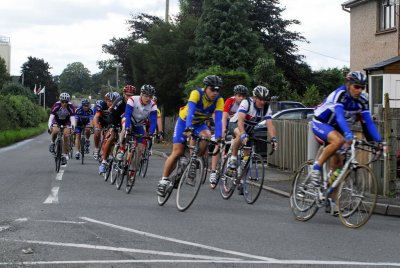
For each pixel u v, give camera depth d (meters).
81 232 6.96
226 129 10.64
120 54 41.38
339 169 7.68
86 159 18.84
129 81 42.72
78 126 18.20
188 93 25.12
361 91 7.34
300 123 14.11
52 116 13.91
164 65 30.22
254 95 9.45
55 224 7.42
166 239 6.66
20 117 47.94
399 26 21.77
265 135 17.53
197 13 39.16
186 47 30.00
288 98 29.34
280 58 38.28
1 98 41.19
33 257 5.79
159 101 31.72
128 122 10.41
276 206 9.52
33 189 10.90
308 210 7.98
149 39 32.09
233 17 28.58
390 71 18.95
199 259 5.81
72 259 5.73
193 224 7.61
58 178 12.80
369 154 10.20
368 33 24.12
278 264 5.65
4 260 5.66
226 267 5.52
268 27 38.59
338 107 7.37
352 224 7.53
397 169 10.84
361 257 5.99
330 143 7.57
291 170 14.83
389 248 6.44
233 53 28.67
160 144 28.41
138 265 5.54
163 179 8.97
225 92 23.73
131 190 10.99
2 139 30.27
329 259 5.88
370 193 7.30
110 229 7.17
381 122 10.38
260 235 7.00
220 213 8.58
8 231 6.97
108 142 12.24
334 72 41.31
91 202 9.36
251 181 9.62
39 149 26.22
